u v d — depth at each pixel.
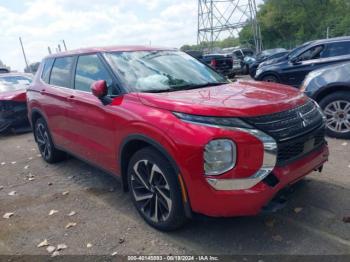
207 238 3.49
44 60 6.14
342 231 3.42
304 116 3.45
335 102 6.17
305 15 50.41
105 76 4.29
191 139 3.09
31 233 3.91
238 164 3.00
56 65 5.58
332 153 5.51
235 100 3.33
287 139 3.17
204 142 3.02
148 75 4.20
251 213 3.06
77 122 4.72
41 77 6.00
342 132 6.18
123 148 3.86
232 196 3.01
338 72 6.15
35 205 4.60
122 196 4.64
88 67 4.67
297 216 3.73
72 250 3.51
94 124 4.32
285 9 52.38
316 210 3.82
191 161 3.09
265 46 56.84
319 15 49.94
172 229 3.56
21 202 4.74
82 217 4.16
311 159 3.48
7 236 3.89
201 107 3.17
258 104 3.22
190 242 3.45
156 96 3.61
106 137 4.14
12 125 8.85
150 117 3.45
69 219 4.14
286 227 3.55
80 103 4.57
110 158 4.19
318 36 47.59
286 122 3.23
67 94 4.94
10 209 4.55
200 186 3.09
